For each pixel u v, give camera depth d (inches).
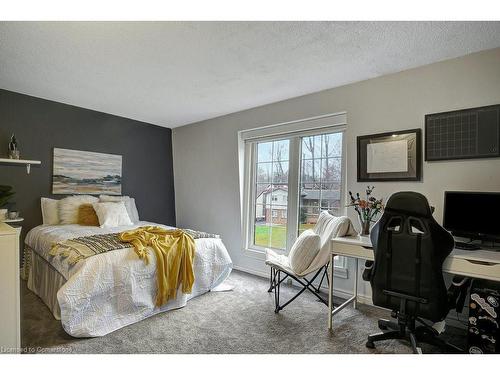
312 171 132.9
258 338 82.1
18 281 62.9
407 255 69.8
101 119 162.7
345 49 87.5
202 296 114.1
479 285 72.7
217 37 81.4
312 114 126.9
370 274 79.0
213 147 171.9
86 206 142.3
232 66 100.6
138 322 90.3
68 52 91.2
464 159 89.5
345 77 109.3
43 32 79.2
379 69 101.7
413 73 100.0
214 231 171.8
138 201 180.5
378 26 74.9
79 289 78.5
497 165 84.4
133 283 89.4
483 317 70.4
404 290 70.1
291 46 86.0
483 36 78.9
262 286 128.3
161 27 76.3
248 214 157.1
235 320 93.4
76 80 115.7
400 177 101.8
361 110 112.0
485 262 66.7
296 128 134.8
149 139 185.8
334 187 125.1
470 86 89.0
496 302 69.0
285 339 81.7
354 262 113.1
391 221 72.7
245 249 155.7
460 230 83.4
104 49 89.2
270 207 148.9
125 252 91.1
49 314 93.9
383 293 73.2
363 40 82.0
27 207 138.2
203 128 178.1
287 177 141.6
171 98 136.9
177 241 104.1
